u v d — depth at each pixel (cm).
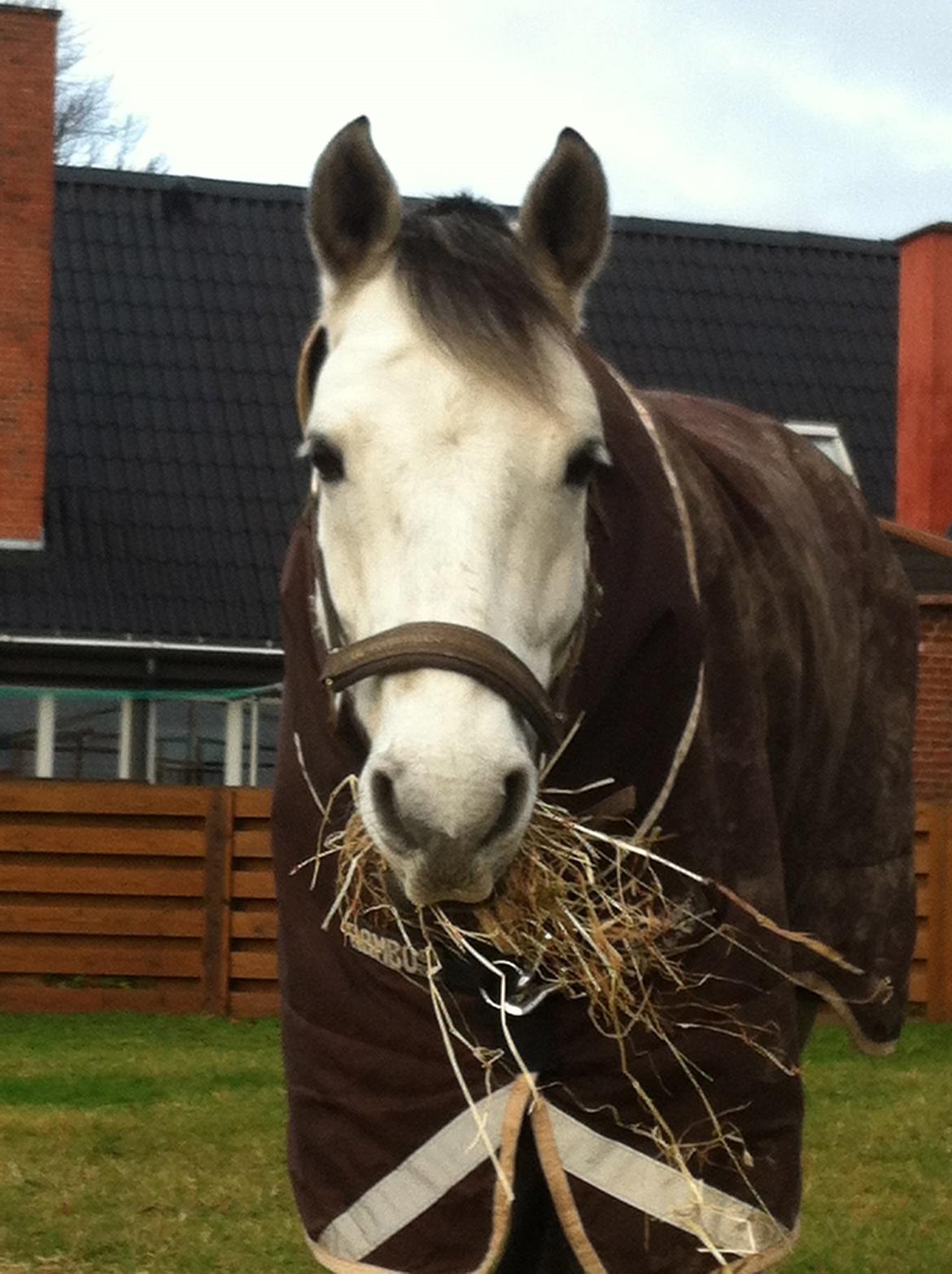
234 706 1853
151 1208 616
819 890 439
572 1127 347
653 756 340
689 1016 347
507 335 301
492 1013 343
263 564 1927
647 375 2244
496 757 279
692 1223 344
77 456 2014
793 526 421
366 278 324
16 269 1919
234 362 2133
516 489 294
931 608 1466
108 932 1109
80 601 1850
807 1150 712
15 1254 564
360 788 292
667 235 2450
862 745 451
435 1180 350
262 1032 1042
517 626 293
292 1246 574
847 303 2419
